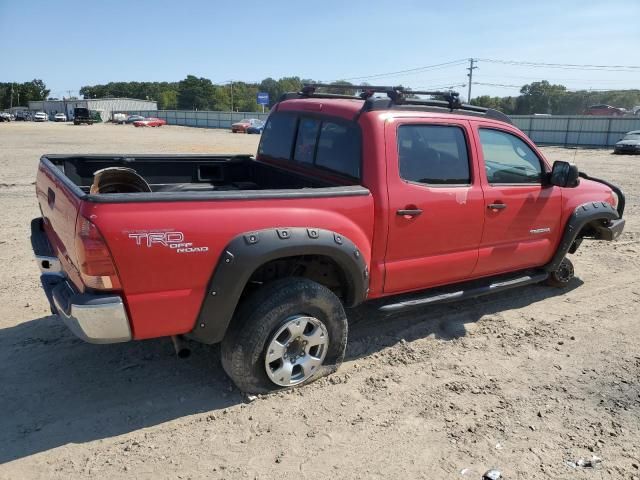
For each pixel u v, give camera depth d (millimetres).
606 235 5797
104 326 2967
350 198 3676
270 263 3645
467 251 4539
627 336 4828
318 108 4406
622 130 41312
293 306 3492
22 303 5070
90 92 165750
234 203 3209
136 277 2977
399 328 4816
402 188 3949
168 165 5164
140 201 2934
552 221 5164
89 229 2818
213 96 139375
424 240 4172
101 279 2900
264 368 3531
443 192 4195
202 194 3117
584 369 4207
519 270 5324
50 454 3031
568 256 7328
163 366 4008
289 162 4797
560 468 3057
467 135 4406
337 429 3338
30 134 37656
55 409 3441
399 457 3107
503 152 4719
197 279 3135
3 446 3080
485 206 4512
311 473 2955
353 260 3650
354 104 4203
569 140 44281
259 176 5266
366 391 3773
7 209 9352
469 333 4793
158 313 3102
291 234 3334
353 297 3855
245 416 3432
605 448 3242
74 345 4281
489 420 3488
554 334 4828
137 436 3215
